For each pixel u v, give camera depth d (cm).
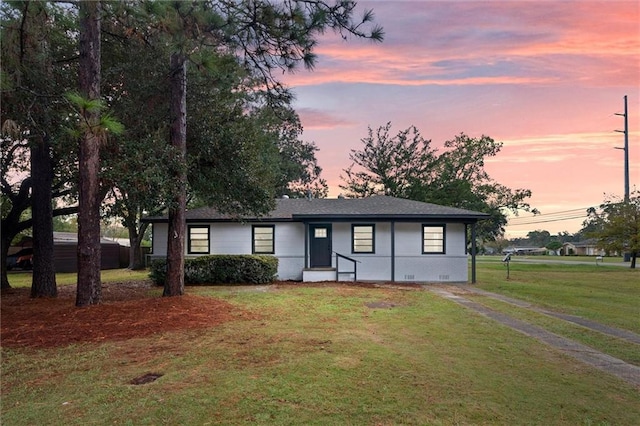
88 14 698
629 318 847
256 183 1225
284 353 533
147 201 852
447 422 338
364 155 3064
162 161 885
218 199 1267
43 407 363
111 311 755
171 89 963
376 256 1602
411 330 693
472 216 1527
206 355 523
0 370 467
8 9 577
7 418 339
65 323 681
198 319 733
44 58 723
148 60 964
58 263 2409
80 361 500
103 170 841
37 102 742
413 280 1585
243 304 928
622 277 1906
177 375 448
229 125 1134
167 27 626
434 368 482
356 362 497
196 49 669
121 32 895
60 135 839
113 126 479
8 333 630
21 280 1817
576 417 354
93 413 349
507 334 677
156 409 357
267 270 1441
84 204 820
